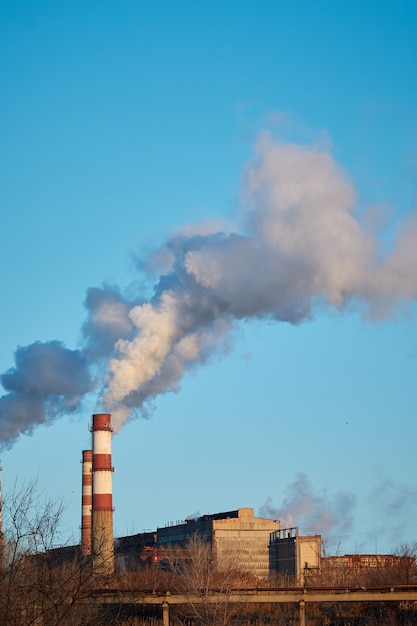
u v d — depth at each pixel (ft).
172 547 342.23
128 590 155.33
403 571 223.92
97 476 291.79
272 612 189.88
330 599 164.76
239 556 315.99
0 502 114.01
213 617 161.27
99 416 296.92
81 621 119.24
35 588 110.42
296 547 295.28
